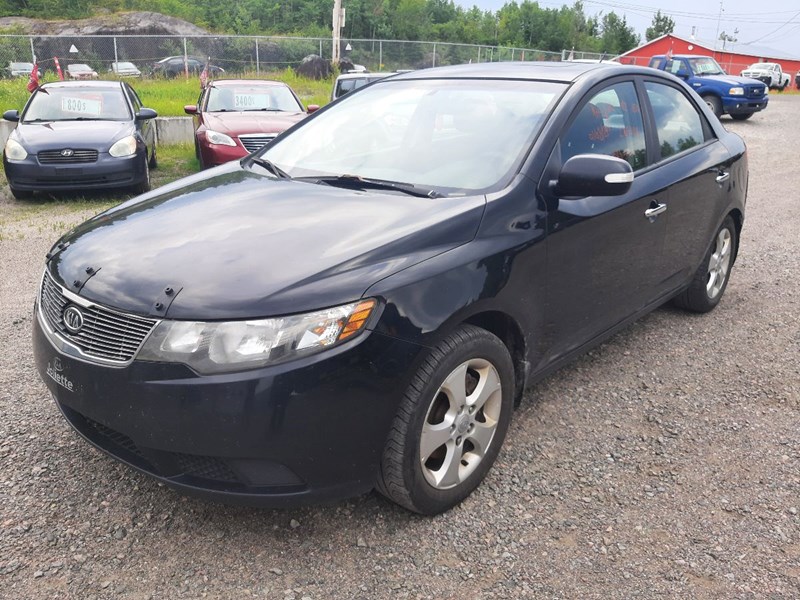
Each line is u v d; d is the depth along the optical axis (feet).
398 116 11.90
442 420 8.68
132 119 32.68
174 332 7.38
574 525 8.82
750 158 43.57
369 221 8.82
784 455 10.55
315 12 230.48
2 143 40.70
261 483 7.66
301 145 12.29
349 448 7.72
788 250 22.25
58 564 7.89
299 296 7.44
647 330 15.34
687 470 10.09
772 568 8.11
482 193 9.59
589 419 11.46
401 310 7.80
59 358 8.18
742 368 13.55
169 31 148.87
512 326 9.64
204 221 9.12
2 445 10.20
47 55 70.44
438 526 8.71
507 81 11.85
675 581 7.89
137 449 8.04
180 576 7.79
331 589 7.65
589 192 9.55
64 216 26.73
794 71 189.57
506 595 7.63
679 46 190.08
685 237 13.76
